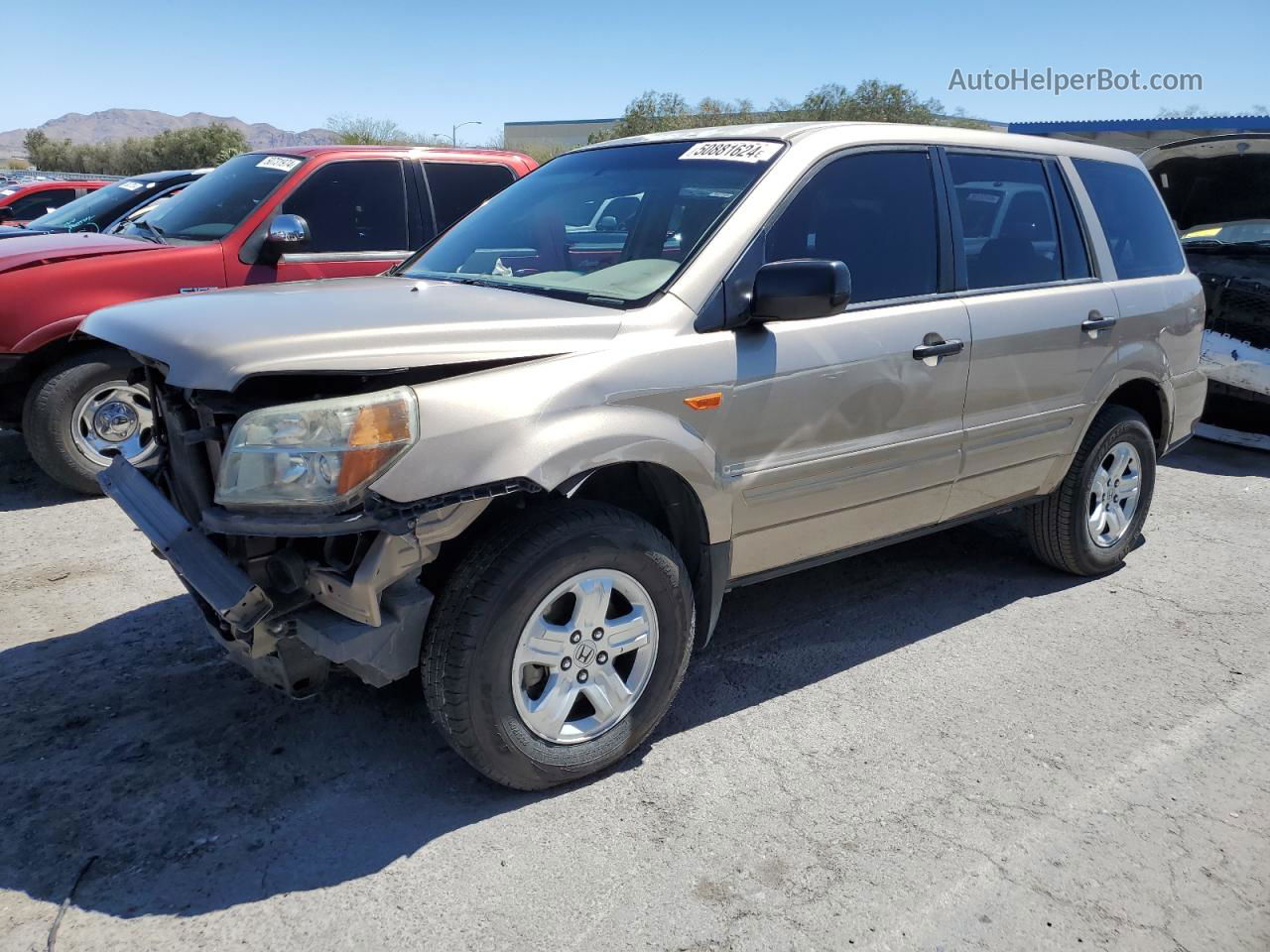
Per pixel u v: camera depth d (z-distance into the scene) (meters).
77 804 2.82
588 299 3.12
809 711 3.47
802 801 2.94
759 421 3.14
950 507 3.98
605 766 3.00
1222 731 3.40
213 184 6.68
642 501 3.28
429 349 2.58
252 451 2.42
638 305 3.01
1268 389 7.03
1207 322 7.40
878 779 3.06
